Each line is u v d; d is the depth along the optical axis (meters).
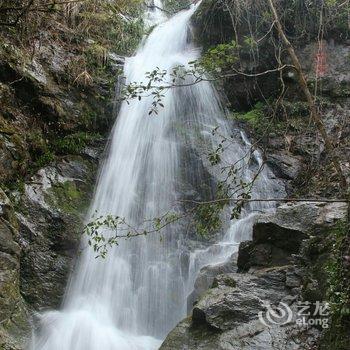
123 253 7.29
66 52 9.18
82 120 8.74
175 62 10.02
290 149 9.06
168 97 9.26
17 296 6.06
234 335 4.59
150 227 7.64
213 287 5.30
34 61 8.52
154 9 12.83
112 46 10.52
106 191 8.20
